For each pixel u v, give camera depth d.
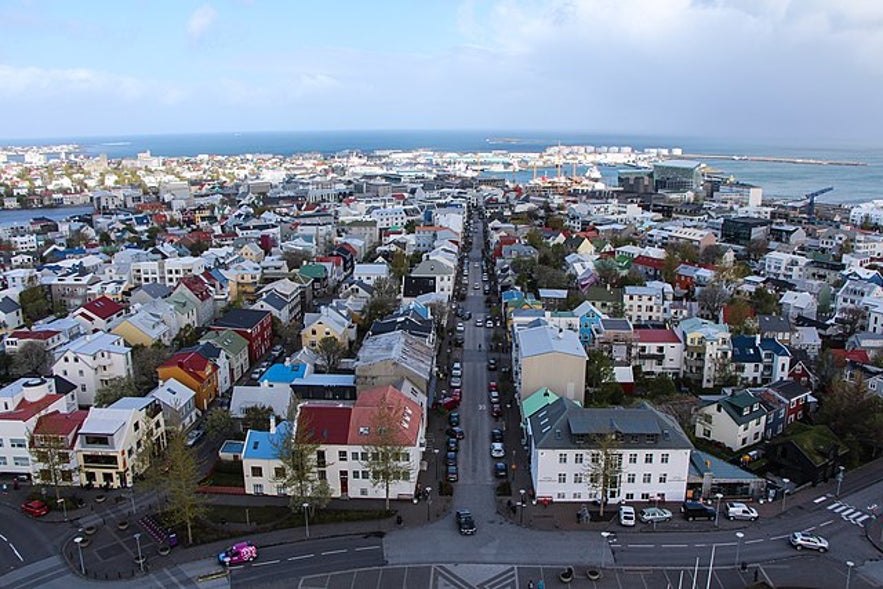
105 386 107.81
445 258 189.50
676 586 65.50
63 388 106.94
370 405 85.56
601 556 70.25
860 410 93.31
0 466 86.94
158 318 136.12
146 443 87.25
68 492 83.12
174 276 185.88
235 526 75.56
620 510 77.44
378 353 104.19
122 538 73.81
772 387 104.50
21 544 72.88
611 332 122.94
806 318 151.88
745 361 117.75
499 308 166.25
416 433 84.38
